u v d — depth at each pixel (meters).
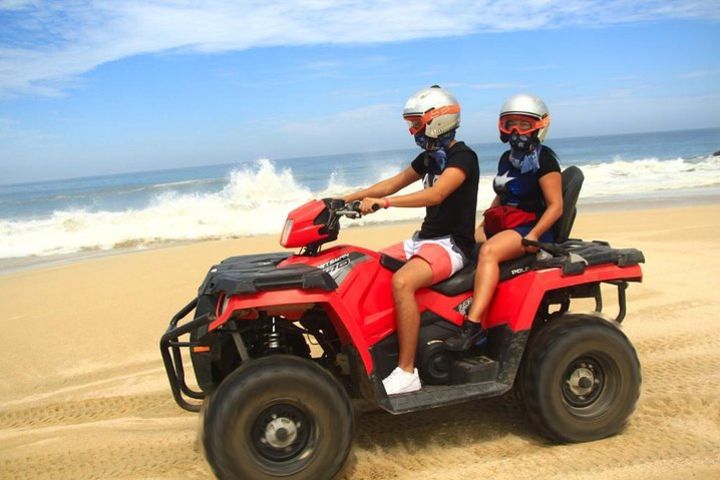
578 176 4.28
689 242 9.99
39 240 14.99
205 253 11.53
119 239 14.69
